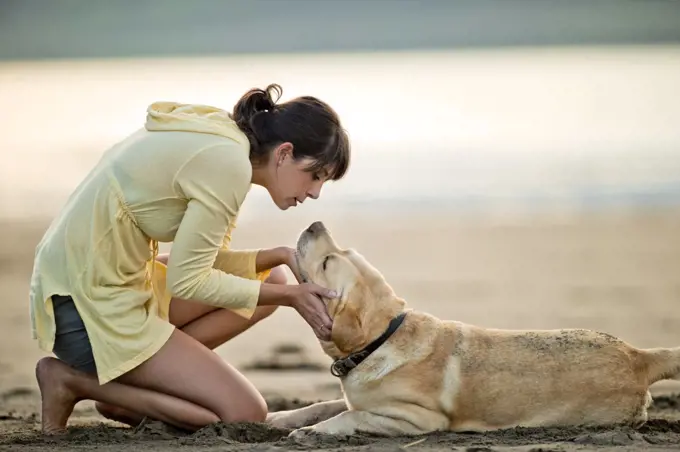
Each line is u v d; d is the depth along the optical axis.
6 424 6.31
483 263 13.07
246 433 5.47
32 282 5.59
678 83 29.59
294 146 5.39
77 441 5.32
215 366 5.61
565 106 26.64
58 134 24.27
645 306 10.74
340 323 5.63
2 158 21.36
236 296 5.46
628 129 23.27
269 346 9.43
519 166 19.86
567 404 5.68
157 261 5.97
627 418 5.70
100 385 5.61
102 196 5.38
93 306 5.41
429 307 10.65
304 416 6.15
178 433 5.62
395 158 20.69
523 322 9.98
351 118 25.44
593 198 17.42
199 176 5.26
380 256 13.45
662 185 18.06
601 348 5.82
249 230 14.77
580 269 12.74
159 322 5.61
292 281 10.85
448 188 18.20
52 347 5.51
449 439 5.39
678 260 13.21
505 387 5.70
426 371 5.73
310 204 17.00
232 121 5.48
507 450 4.89
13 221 16.09
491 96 28.69
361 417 5.72
